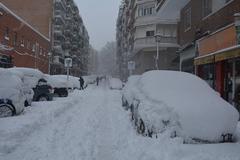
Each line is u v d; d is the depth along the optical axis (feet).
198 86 37.58
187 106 31.48
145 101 37.01
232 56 52.49
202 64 72.38
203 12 76.79
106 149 31.32
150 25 169.68
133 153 28.91
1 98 49.57
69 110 64.59
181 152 27.55
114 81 178.70
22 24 148.25
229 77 60.03
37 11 217.15
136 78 57.98
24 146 31.83
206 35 72.43
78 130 41.37
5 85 50.24
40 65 188.44
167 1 92.17
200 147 28.99
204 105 31.73
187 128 30.14
